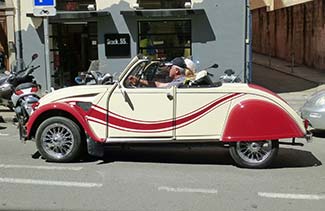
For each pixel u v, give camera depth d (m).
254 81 21.67
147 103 7.27
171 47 15.80
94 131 7.36
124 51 15.80
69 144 7.54
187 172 7.08
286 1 31.94
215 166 7.43
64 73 16.52
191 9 15.20
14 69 14.15
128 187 6.34
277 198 5.91
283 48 33.38
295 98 16.12
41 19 15.88
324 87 19.09
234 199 5.86
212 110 7.18
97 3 15.74
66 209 5.51
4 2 15.98
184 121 7.22
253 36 41.41
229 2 15.30
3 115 12.32
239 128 7.11
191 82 7.43
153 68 7.77
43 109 7.46
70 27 16.48
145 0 15.62
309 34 27.78
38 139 7.58
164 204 5.68
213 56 15.55
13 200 5.84
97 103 7.34
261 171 7.14
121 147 8.26
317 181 6.63
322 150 8.63
